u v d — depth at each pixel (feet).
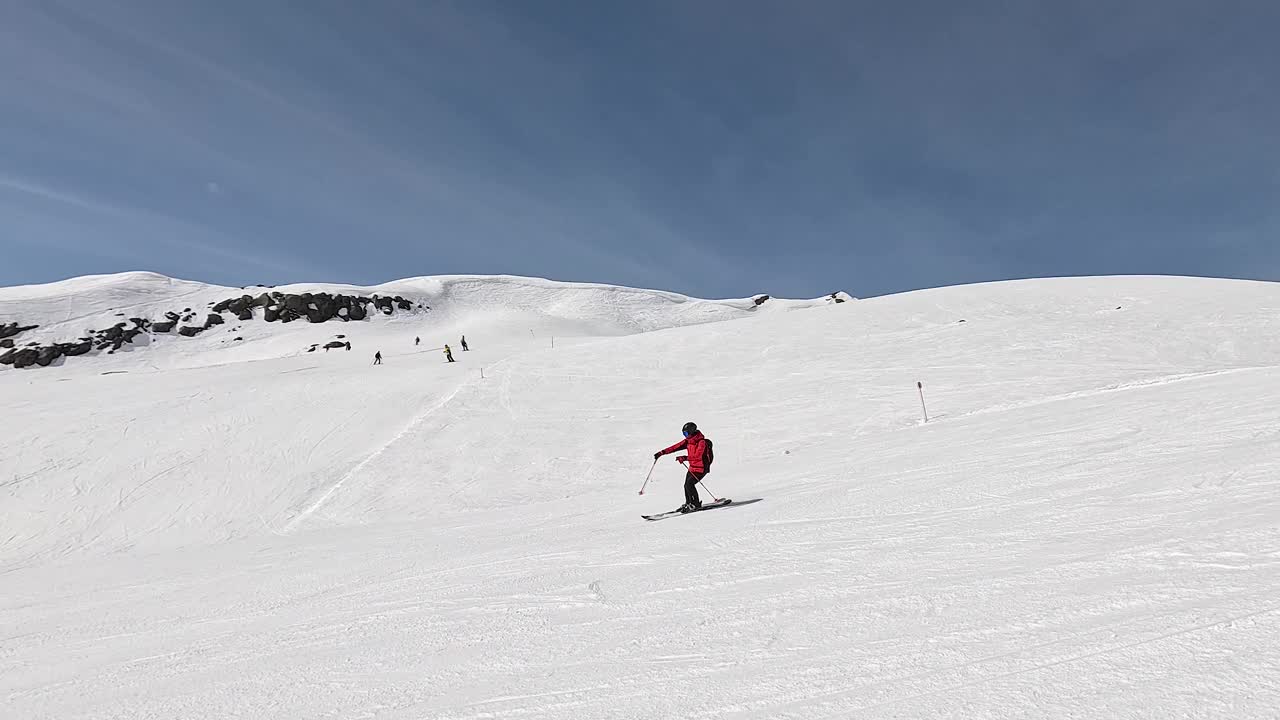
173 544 63.93
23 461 85.40
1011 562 14.14
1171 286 146.20
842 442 62.75
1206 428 28.68
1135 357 94.12
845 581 14.97
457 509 65.10
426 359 155.84
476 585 21.49
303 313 347.15
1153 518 15.61
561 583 19.65
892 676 9.49
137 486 77.82
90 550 63.67
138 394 118.01
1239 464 19.51
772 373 104.63
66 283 395.96
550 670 12.17
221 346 315.78
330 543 44.21
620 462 75.05
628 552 23.36
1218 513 14.69
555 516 43.91
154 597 30.09
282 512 69.56
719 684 10.28
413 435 89.61
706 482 50.72
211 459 85.10
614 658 12.28
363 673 13.71
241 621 21.86
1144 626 9.41
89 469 82.79
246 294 362.12
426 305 394.32
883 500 26.27
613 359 122.93
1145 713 7.18
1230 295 130.00
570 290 460.96
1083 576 12.18
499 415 95.81
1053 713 7.59
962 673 9.14
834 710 8.77
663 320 416.87
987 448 36.91
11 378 143.33
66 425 99.04
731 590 15.83
